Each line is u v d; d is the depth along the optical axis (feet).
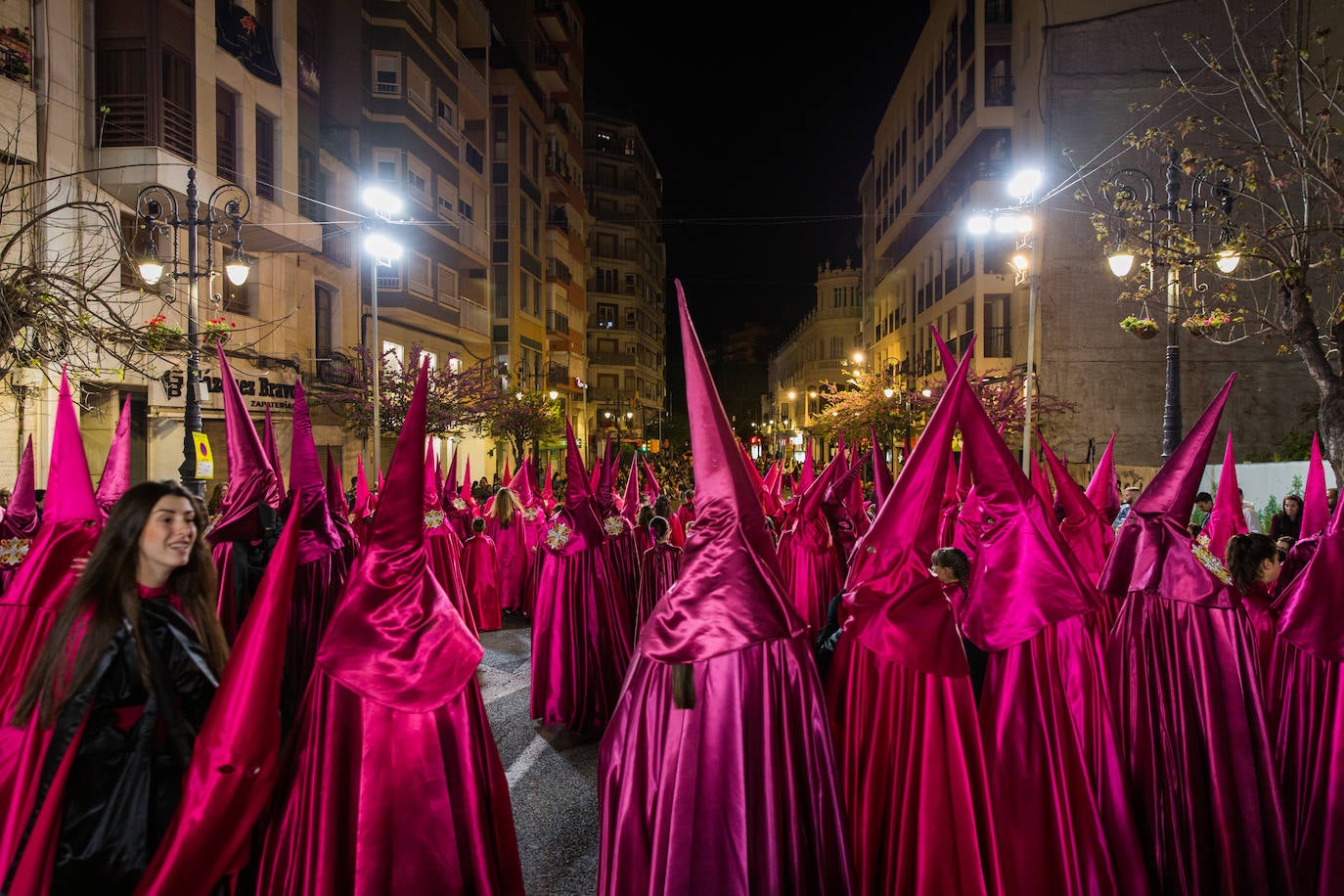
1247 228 42.14
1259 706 14.74
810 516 30.86
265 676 10.13
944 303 123.34
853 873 12.37
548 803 19.86
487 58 128.88
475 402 87.04
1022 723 13.46
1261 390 85.56
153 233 45.34
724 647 11.70
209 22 65.41
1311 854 14.78
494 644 36.42
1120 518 29.07
